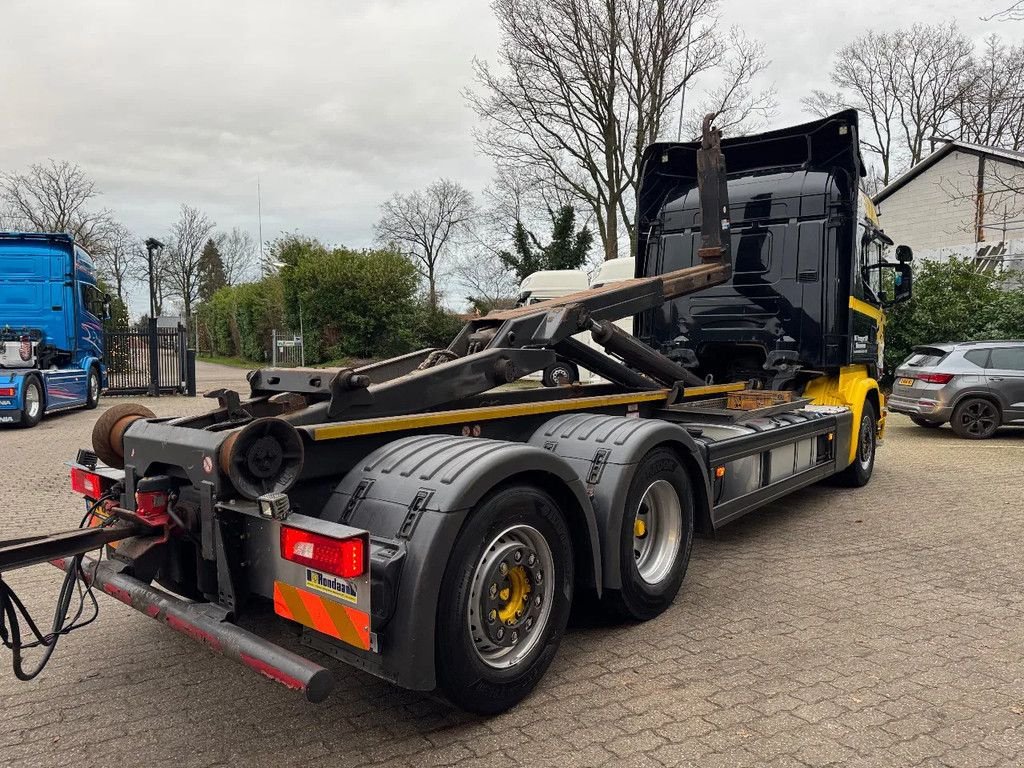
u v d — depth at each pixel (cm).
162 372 2073
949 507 695
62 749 284
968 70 3438
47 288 1480
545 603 326
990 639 386
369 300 2900
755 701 318
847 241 681
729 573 495
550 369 527
